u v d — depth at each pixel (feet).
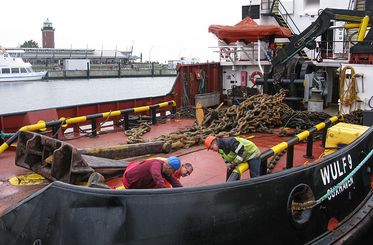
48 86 210.38
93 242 9.50
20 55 298.35
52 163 16.62
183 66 41.32
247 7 48.73
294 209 12.26
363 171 16.01
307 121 29.32
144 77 298.15
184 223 9.86
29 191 17.21
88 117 27.84
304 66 37.99
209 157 22.45
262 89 40.68
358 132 18.17
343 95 30.12
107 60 373.81
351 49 30.63
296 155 22.62
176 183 13.16
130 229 9.52
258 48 40.19
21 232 10.41
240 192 10.60
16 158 18.79
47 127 24.53
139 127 31.24
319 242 12.87
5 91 185.26
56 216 9.77
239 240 10.62
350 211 14.97
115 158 20.80
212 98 43.37
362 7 39.65
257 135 27.71
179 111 38.50
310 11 43.52
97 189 9.59
